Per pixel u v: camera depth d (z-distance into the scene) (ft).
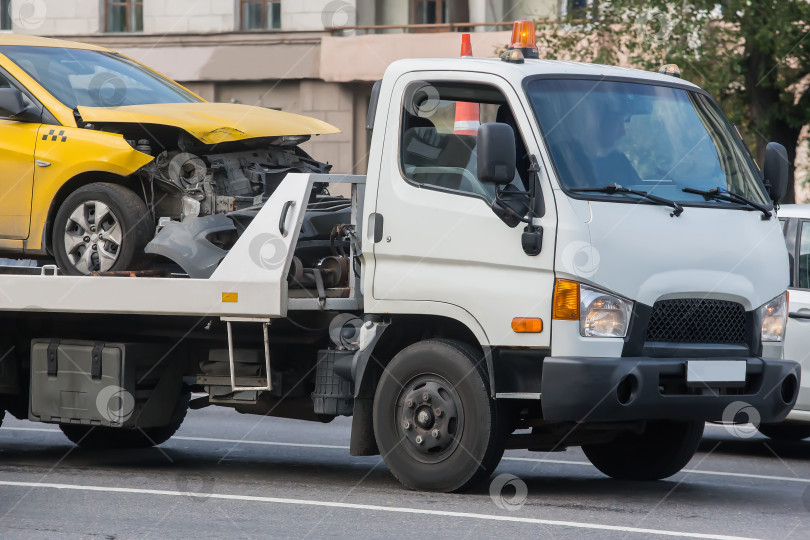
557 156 40.65
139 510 39.19
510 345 40.42
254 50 147.02
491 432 40.86
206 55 148.66
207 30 148.25
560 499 42.27
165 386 48.60
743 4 103.76
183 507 39.70
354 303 44.62
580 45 113.80
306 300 43.73
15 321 50.78
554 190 40.09
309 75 144.77
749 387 42.09
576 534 35.94
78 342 48.65
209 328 46.29
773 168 45.19
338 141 144.05
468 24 134.00
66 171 48.60
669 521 38.42
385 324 42.98
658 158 42.63
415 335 44.14
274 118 49.47
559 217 39.81
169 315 46.06
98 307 46.50
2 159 49.96
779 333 43.50
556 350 39.58
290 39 145.38
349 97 144.46
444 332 43.29
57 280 47.34
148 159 47.37
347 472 49.11
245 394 46.50
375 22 144.77
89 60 53.88
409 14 143.43
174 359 48.60
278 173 49.11
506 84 41.70
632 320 40.04
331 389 44.32
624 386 39.55
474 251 41.06
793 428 61.57
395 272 42.50
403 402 42.39
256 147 49.73
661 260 40.63
